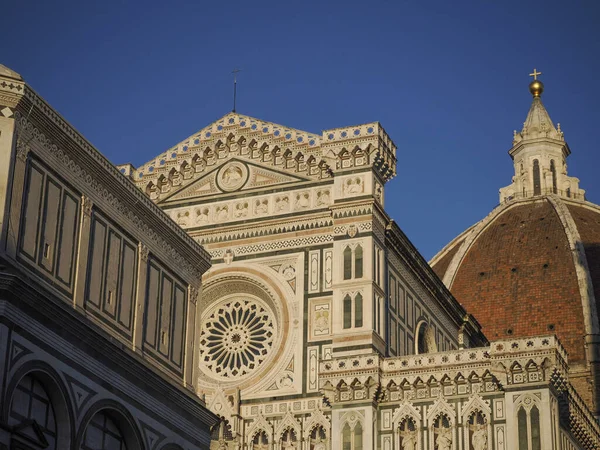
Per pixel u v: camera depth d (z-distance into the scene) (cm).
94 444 4416
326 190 8194
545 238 18225
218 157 8644
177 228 5309
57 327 4216
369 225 7862
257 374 7919
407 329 8300
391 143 8319
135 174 8788
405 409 7306
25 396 4059
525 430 6925
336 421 7369
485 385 7181
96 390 4412
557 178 19962
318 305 7919
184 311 5344
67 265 4462
